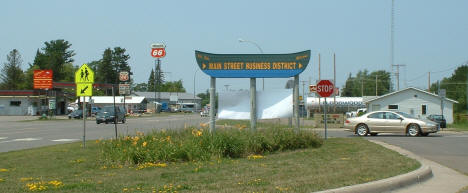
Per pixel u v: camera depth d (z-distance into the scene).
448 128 39.09
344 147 16.42
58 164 12.71
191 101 154.38
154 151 12.88
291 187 8.48
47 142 22.44
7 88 105.50
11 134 29.12
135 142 13.63
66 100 88.31
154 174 10.55
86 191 8.40
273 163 12.26
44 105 82.25
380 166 11.46
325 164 11.95
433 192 9.26
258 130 16.02
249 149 14.28
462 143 20.17
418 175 10.36
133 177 10.15
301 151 15.24
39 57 128.25
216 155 13.42
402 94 52.44
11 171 11.53
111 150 13.68
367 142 18.30
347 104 73.44
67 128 37.09
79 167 12.16
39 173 11.17
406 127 25.27
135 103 101.44
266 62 18.09
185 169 11.32
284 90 18.03
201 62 18.02
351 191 8.30
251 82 18.08
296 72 17.94
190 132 16.81
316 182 9.02
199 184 8.97
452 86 102.00
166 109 120.38
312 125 41.75
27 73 113.19
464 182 10.41
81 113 65.94
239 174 10.24
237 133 14.98
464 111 86.06
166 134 16.17
